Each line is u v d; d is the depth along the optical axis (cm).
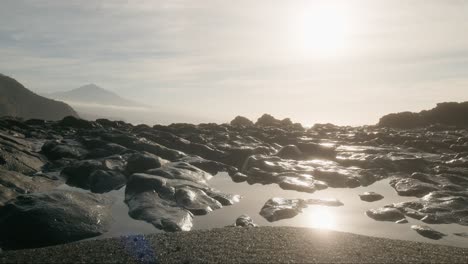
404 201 1398
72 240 937
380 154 2248
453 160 1956
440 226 1111
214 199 1315
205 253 753
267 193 1485
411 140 2733
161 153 1973
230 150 2167
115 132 2311
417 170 1888
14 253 756
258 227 962
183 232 905
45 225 950
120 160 1670
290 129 3953
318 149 2364
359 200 1412
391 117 4444
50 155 1836
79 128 2980
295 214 1211
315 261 720
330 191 1546
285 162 1992
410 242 873
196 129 3044
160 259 720
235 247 791
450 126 4000
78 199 1131
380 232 1057
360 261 727
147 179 1340
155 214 1103
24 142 2036
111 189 1412
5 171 1316
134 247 790
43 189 1320
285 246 802
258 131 3238
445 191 1408
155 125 3112
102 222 1036
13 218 972
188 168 1695
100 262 705
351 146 2594
